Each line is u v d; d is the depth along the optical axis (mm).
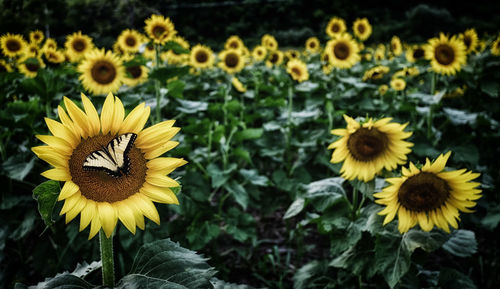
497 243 4008
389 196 2207
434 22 27656
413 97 4434
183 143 3707
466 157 3564
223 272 3695
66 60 6785
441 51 3916
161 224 3100
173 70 3393
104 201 1430
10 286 3215
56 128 1422
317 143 4492
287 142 4555
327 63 6887
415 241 2279
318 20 37344
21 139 3850
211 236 3506
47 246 3234
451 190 2199
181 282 1402
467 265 3805
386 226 2410
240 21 35625
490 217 3260
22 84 3369
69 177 1391
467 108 4898
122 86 4652
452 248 2420
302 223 3152
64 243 3119
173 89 3746
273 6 37688
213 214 3748
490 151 4238
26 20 9766
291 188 4254
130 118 1567
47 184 1367
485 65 4418
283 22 37719
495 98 4555
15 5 9102
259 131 3932
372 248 2615
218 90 6031
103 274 1566
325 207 2707
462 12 38656
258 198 4094
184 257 1493
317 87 4945
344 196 2738
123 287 1420
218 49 26469
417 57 5711
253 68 7793
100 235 1553
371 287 2818
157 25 3785
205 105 4051
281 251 4238
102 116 1530
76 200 1377
